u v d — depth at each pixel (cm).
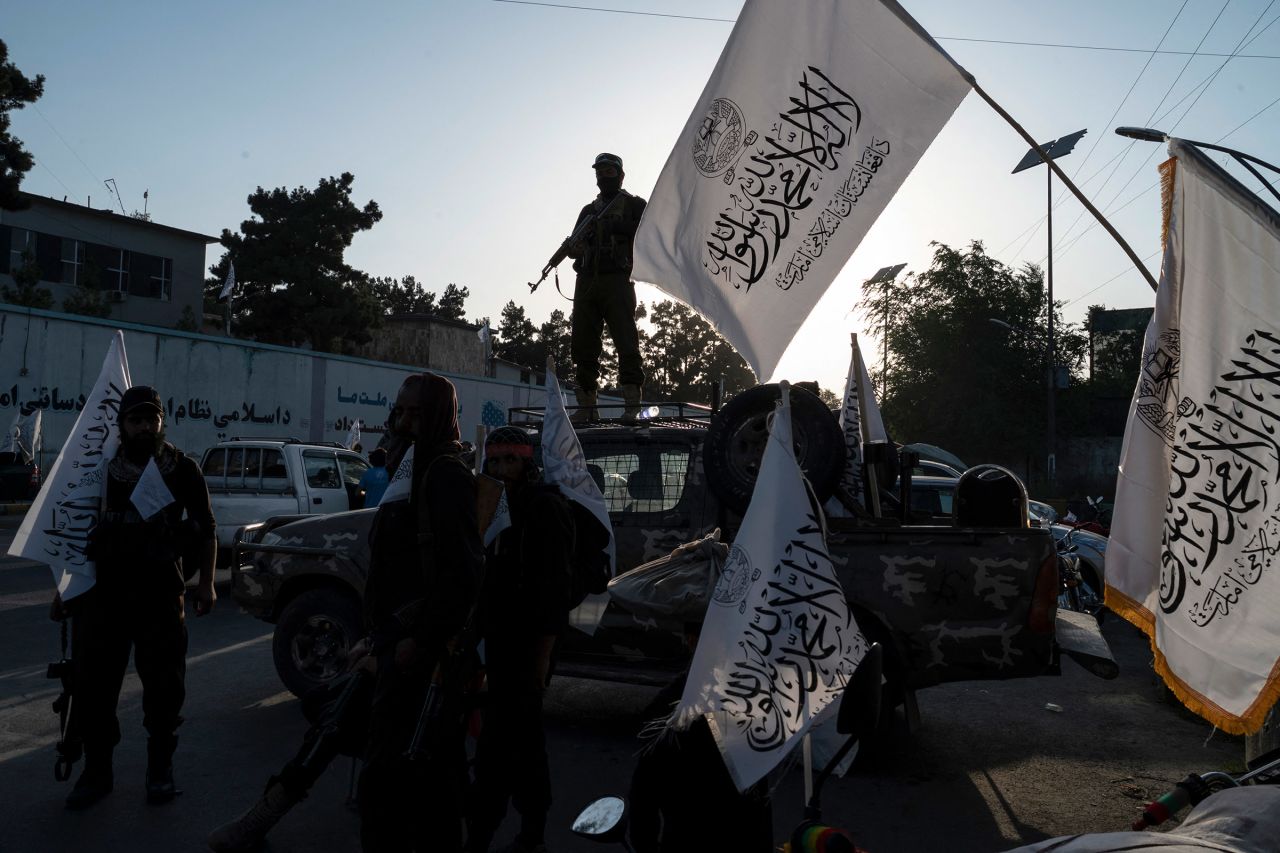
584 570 430
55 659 766
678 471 624
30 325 2309
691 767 272
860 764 560
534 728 392
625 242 796
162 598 460
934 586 528
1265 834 190
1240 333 314
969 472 576
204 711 641
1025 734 639
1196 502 317
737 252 360
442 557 315
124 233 4012
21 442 2272
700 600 440
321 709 374
